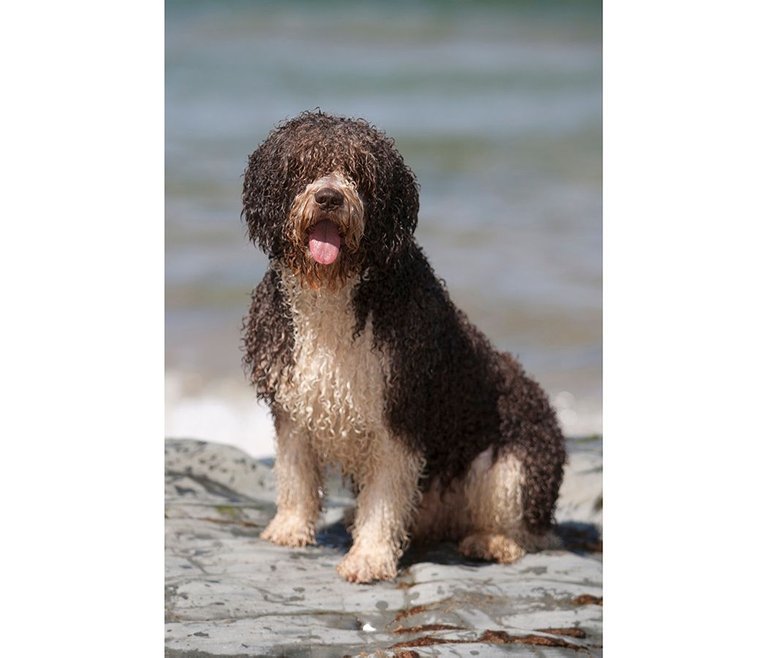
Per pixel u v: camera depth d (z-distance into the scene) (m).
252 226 6.96
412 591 7.19
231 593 7.09
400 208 6.84
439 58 21.44
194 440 9.85
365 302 6.88
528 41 21.31
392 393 7.00
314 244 6.50
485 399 7.65
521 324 14.37
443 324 7.29
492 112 20.77
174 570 7.43
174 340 13.41
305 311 6.93
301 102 21.19
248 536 8.13
